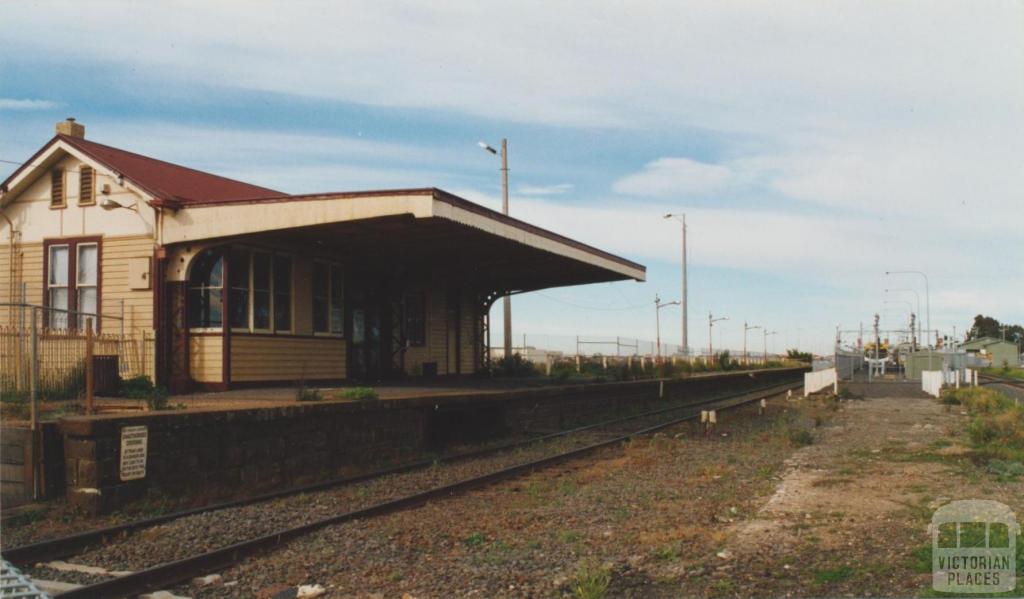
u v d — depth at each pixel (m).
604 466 13.80
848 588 6.43
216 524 8.75
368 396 14.41
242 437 11.36
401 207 14.68
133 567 7.33
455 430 17.41
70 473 9.49
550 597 6.43
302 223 15.53
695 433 19.53
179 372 16.83
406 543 8.16
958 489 10.87
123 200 17.28
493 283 28.80
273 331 18.19
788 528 8.61
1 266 18.42
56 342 13.02
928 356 50.31
